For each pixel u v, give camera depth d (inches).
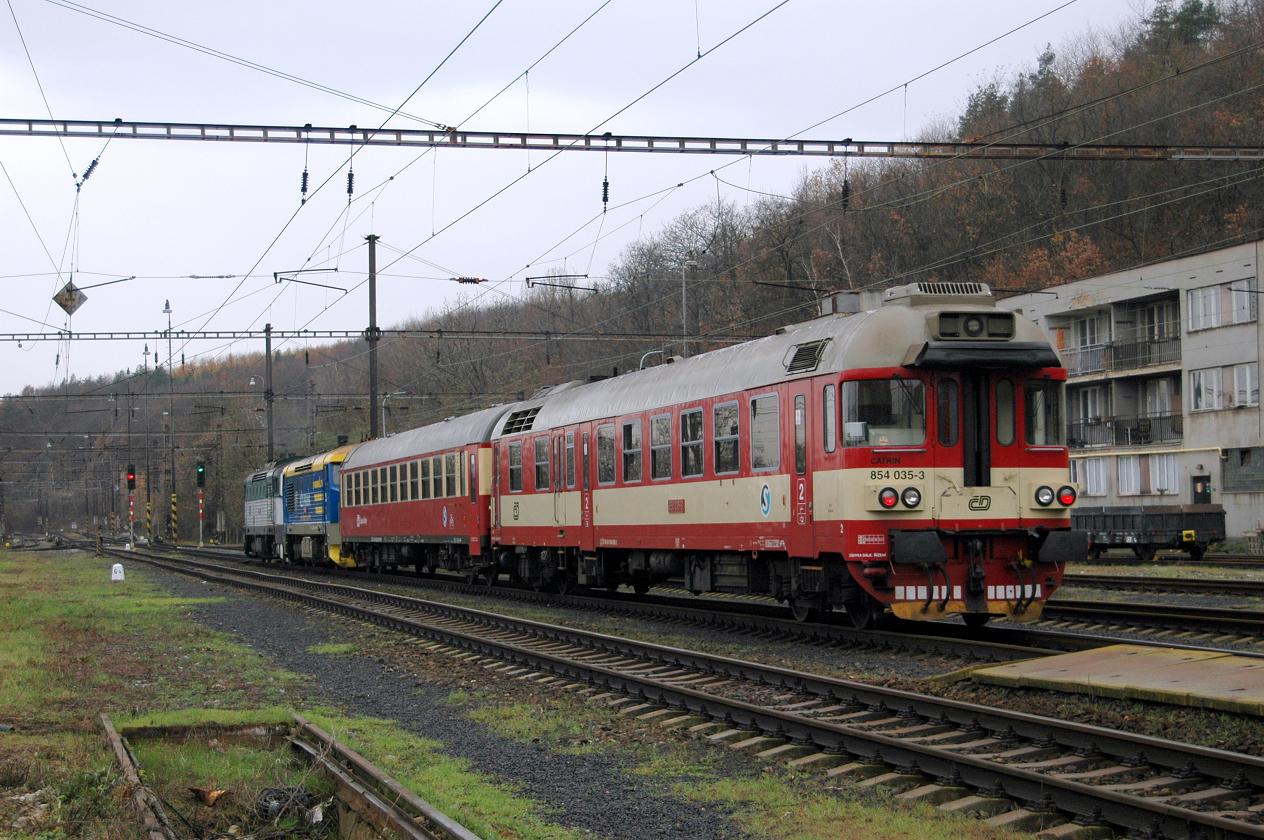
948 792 315.6
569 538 922.1
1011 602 587.2
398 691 538.6
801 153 772.6
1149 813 268.7
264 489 1966.0
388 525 1393.9
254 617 890.7
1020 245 2026.3
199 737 422.9
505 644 614.9
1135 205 1947.6
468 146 739.4
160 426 4111.7
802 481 619.2
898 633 595.2
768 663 562.6
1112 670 428.1
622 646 608.7
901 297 613.9
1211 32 2169.0
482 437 1112.8
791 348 644.1
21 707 470.0
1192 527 1364.4
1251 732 339.9
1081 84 2087.8
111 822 300.2
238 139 725.9
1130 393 1972.2
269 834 325.7
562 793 344.8
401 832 285.7
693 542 740.0
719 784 342.0
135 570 1683.1
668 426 772.0
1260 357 1674.5
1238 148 846.5
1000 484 585.3
